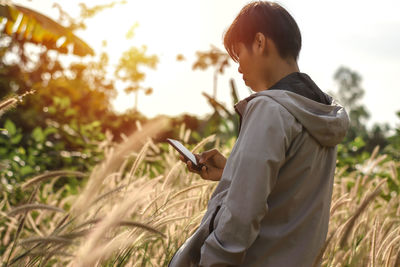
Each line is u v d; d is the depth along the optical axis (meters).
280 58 1.32
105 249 1.23
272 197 1.24
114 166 1.44
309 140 1.23
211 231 1.24
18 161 3.79
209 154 1.72
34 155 4.33
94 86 12.12
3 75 9.91
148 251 2.04
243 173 1.13
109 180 1.97
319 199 1.29
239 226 1.12
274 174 1.15
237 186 1.14
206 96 3.77
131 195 1.26
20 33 4.43
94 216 1.63
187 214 2.03
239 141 1.22
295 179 1.24
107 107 10.25
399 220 2.02
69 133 4.95
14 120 6.84
